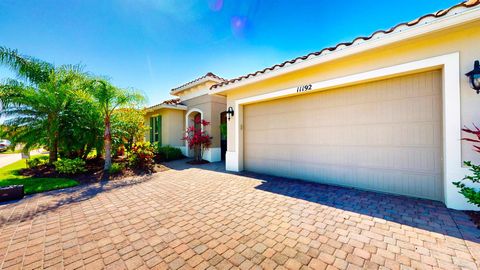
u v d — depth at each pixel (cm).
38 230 334
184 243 290
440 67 407
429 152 433
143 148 923
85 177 722
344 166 561
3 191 480
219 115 1202
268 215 382
